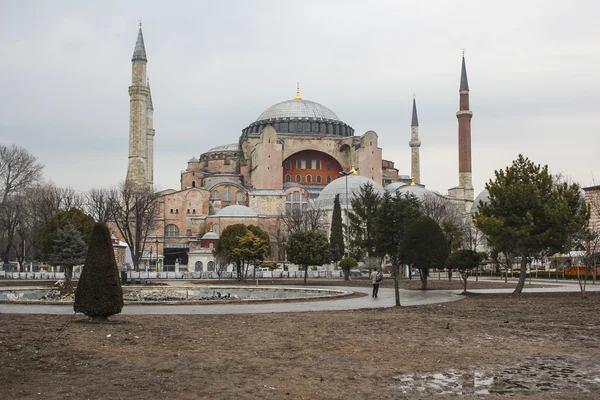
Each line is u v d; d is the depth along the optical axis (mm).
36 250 89125
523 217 39531
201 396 11148
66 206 92062
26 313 26000
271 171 125125
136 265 85250
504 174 41688
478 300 34562
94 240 22594
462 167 131500
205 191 122125
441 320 23453
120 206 92750
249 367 13773
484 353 15625
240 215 114000
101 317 22625
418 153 146375
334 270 87375
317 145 134000
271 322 22656
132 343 17094
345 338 18312
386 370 13508
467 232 103812
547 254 41719
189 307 29484
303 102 149125
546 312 26609
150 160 141125
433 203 100562
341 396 11227
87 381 12250
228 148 153125
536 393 11500
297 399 11000
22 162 83125
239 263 70625
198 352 15672
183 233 120188
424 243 44688
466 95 131750
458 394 11414
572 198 40312
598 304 30469
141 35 117250
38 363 14039
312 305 31016
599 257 64375
